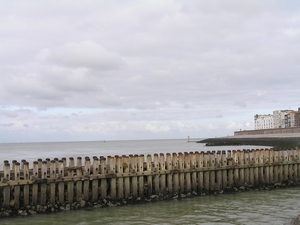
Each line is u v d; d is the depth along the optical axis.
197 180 23.78
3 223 17.44
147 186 21.89
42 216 18.55
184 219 18.22
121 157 21.08
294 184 27.72
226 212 19.61
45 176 19.12
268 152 26.78
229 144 126.12
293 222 15.21
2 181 18.25
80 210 19.64
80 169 19.88
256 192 25.28
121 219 18.17
